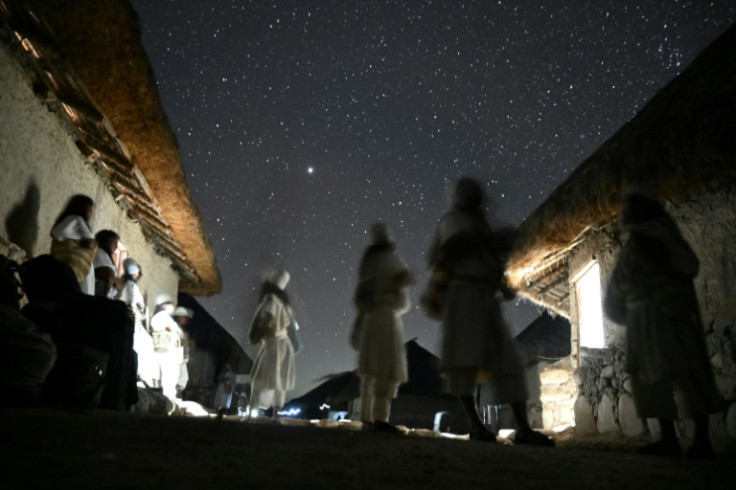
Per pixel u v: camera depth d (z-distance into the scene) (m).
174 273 14.95
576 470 2.39
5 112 5.94
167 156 8.49
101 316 5.18
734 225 5.14
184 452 2.07
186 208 10.11
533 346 13.43
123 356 5.20
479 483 1.88
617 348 6.75
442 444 3.29
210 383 21.31
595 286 8.24
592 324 8.37
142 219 11.38
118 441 2.24
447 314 4.37
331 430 3.79
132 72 6.64
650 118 6.11
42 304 5.10
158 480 1.53
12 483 1.39
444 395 18.52
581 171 7.39
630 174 5.63
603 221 6.76
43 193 6.98
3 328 3.59
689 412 3.60
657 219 3.96
